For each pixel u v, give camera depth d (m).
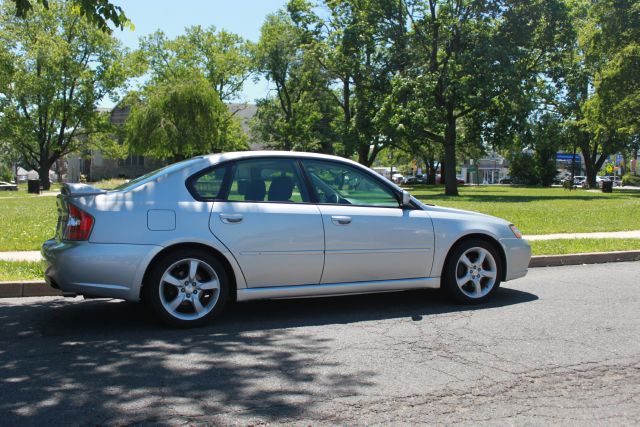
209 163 5.75
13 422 3.37
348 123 42.66
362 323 5.73
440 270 6.36
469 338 5.18
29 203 25.59
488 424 3.39
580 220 17.25
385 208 6.22
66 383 4.02
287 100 54.84
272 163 5.94
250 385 3.99
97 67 53.66
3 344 4.97
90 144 54.78
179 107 45.31
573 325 5.62
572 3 42.41
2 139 49.47
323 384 4.02
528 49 38.09
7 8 50.03
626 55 36.50
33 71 50.47
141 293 5.45
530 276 8.60
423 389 3.93
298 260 5.74
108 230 5.25
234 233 5.54
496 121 39.34
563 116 41.69
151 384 4.00
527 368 4.36
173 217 5.41
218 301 5.54
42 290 7.12
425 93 36.53
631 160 81.56
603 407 3.65
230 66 59.81
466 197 35.19
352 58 40.25
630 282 8.05
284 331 5.42
